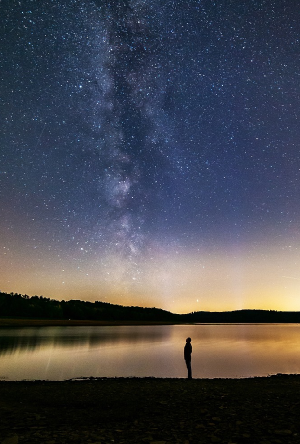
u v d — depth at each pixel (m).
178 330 112.38
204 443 6.20
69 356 30.98
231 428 7.16
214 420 7.81
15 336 61.72
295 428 7.06
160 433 6.85
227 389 12.27
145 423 7.69
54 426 7.46
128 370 22.23
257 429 7.05
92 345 44.22
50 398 10.84
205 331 105.12
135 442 6.25
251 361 27.78
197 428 7.20
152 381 14.78
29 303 163.62
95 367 23.62
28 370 21.80
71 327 117.88
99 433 6.84
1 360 27.53
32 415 8.49
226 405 9.46
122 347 41.88
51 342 48.03
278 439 6.35
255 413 8.45
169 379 15.61
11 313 153.62
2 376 19.22
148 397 10.84
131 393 11.61
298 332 97.69
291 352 36.28
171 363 26.42
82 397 10.95
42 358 29.11
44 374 20.02
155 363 26.39
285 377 16.11
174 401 10.13
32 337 59.19
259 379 15.36
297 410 8.73
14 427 7.34
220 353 35.06
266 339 60.78
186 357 15.72
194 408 9.16
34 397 11.04
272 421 7.67
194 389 12.33
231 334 83.19
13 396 11.24
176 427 7.31
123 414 8.60
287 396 10.79
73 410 9.12
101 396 11.10
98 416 8.41
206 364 25.80
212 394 11.22
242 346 44.44
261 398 10.47
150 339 59.59
